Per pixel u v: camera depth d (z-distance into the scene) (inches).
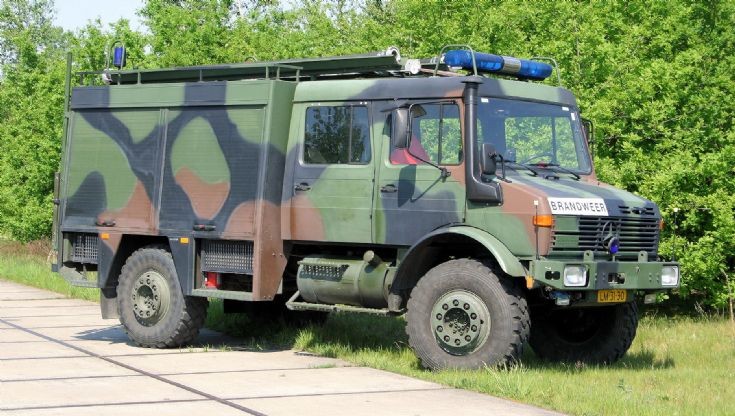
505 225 390.9
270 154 443.5
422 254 411.8
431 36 683.4
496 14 636.7
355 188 427.2
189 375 387.2
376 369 406.6
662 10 617.0
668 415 311.4
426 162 410.0
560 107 437.1
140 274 475.5
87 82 893.8
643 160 571.8
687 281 567.2
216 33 858.8
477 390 353.4
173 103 472.7
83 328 530.6
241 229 446.9
